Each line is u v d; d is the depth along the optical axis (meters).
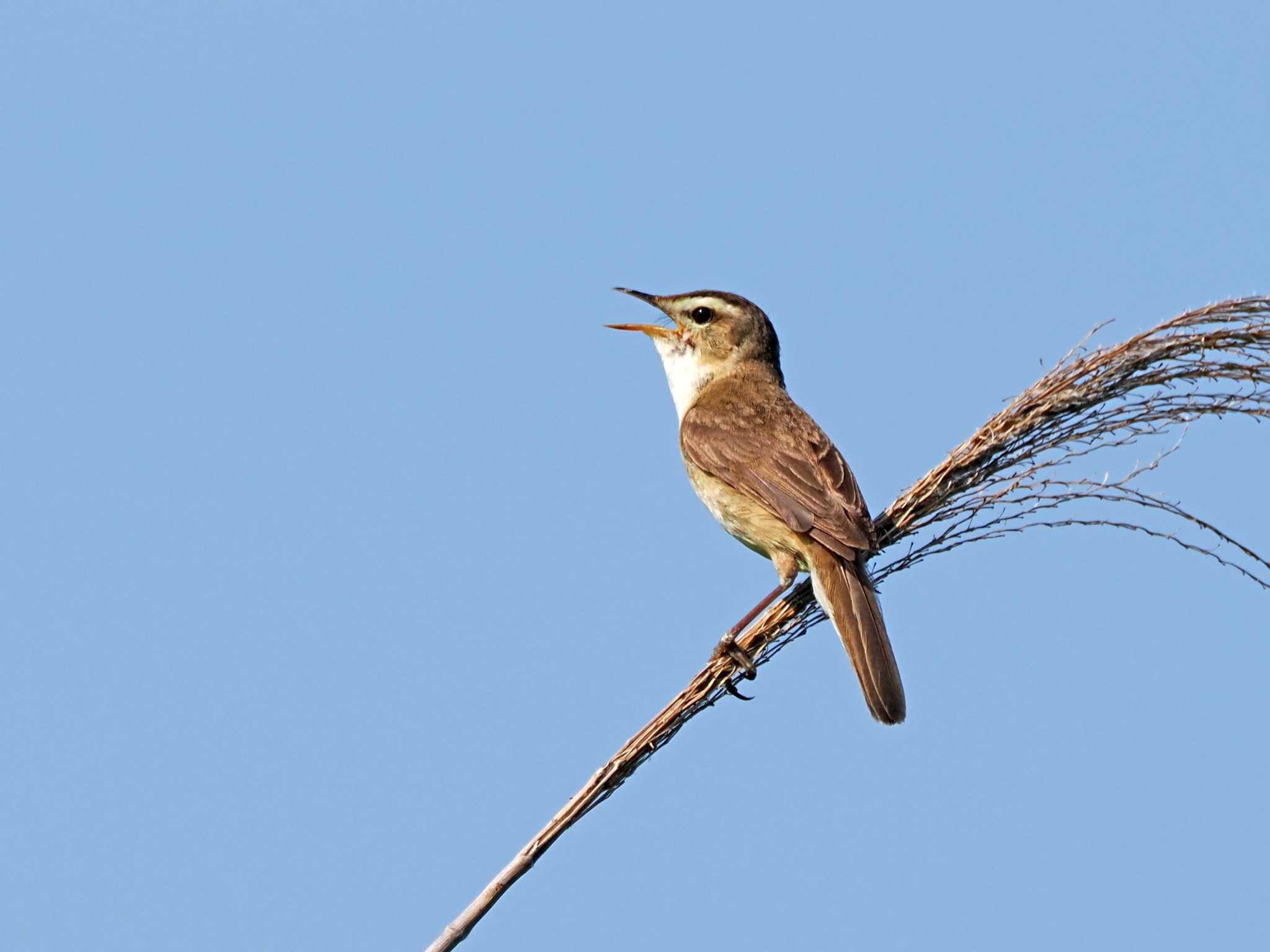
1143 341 9.20
